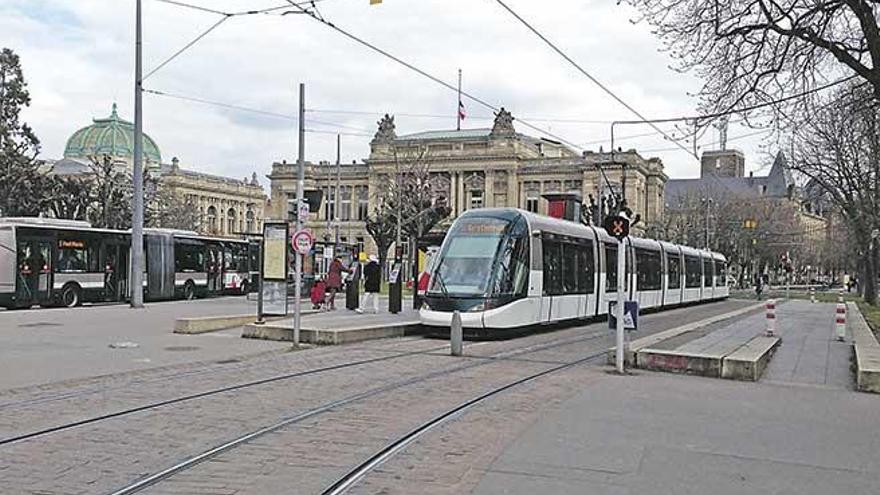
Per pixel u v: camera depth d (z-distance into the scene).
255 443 9.46
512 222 25.33
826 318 39.62
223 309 34.16
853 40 19.95
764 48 19.48
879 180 38.56
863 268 69.69
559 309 27.72
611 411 12.21
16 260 33.16
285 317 27.75
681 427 11.10
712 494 7.80
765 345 20.28
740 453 9.59
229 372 15.77
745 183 140.75
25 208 59.03
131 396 12.66
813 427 11.45
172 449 9.05
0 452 8.77
